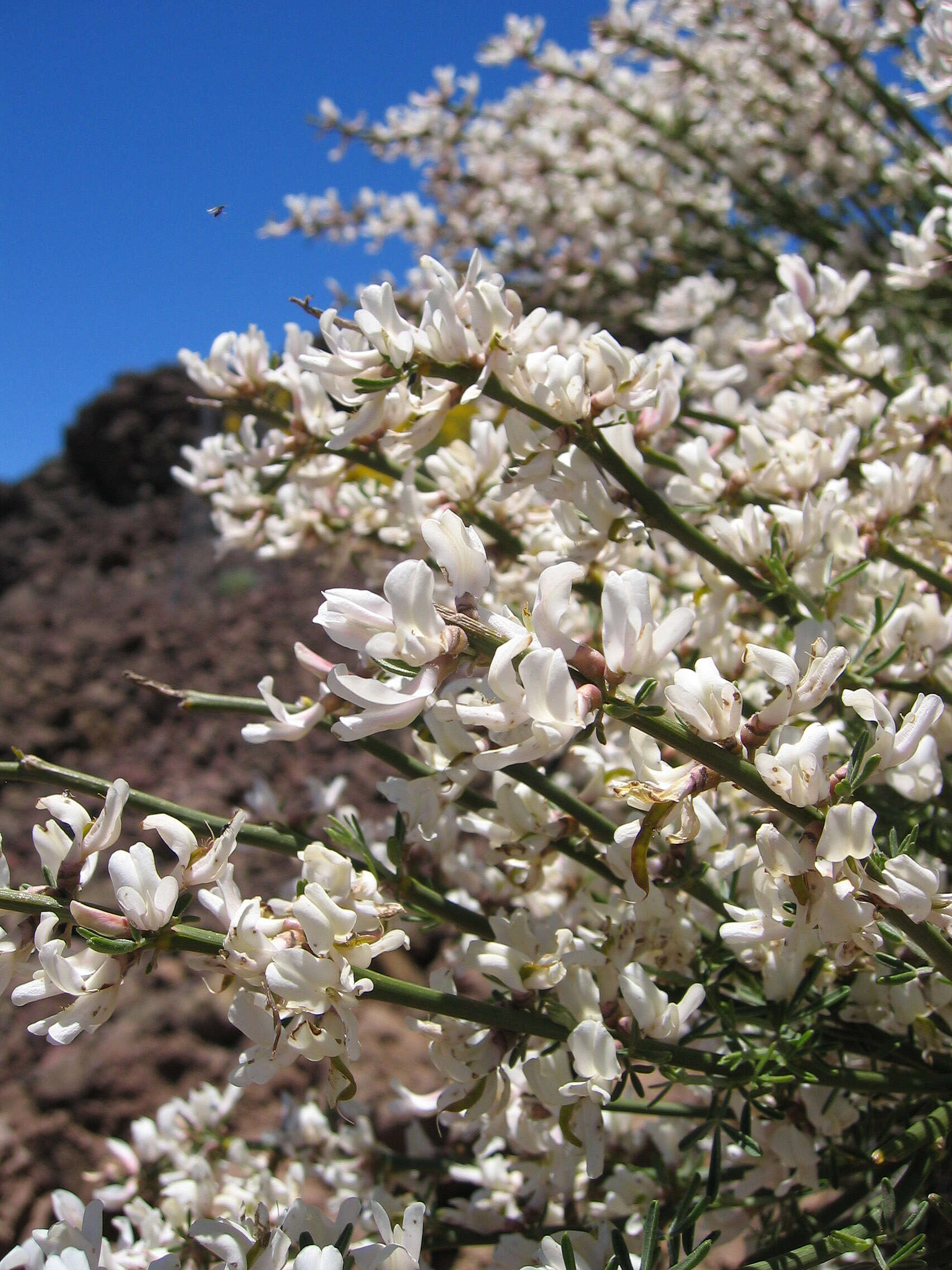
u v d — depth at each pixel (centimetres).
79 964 16
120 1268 22
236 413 25
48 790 78
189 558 155
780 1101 21
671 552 32
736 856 20
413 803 20
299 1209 18
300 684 92
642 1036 18
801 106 57
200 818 19
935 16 26
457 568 16
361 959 17
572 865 24
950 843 24
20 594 158
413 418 20
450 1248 25
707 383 28
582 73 62
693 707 15
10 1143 43
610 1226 19
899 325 58
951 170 30
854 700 16
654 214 62
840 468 23
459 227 66
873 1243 17
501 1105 20
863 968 21
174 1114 29
